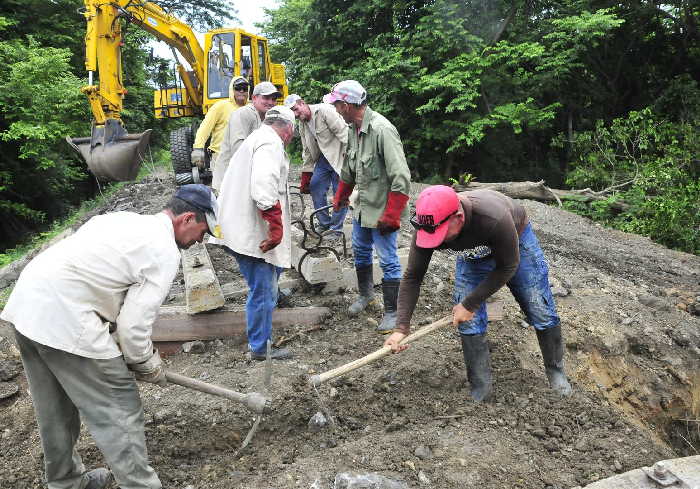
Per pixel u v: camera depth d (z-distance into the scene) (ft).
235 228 11.82
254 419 11.31
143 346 8.32
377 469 9.68
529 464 10.14
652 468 9.14
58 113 44.62
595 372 15.17
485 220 9.74
